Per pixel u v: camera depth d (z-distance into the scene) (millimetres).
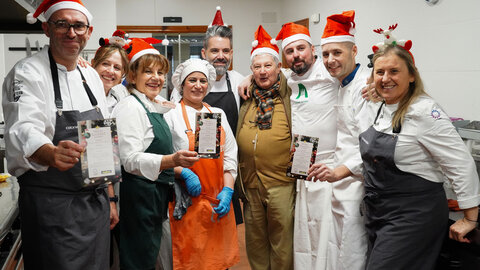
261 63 2672
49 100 1607
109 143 1581
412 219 1939
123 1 7988
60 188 1617
